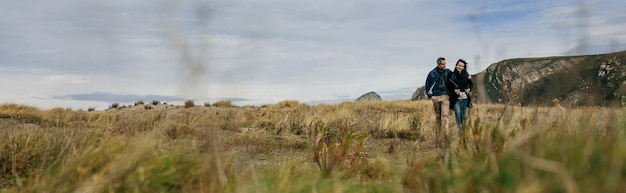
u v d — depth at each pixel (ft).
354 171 20.21
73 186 14.33
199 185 14.60
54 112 65.00
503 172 10.45
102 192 13.74
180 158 15.97
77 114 61.82
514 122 15.96
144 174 14.47
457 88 38.37
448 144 19.15
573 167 9.12
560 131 14.51
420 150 26.68
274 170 18.07
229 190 13.91
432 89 39.91
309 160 22.21
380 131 39.04
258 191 13.52
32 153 20.90
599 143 11.15
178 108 73.41
